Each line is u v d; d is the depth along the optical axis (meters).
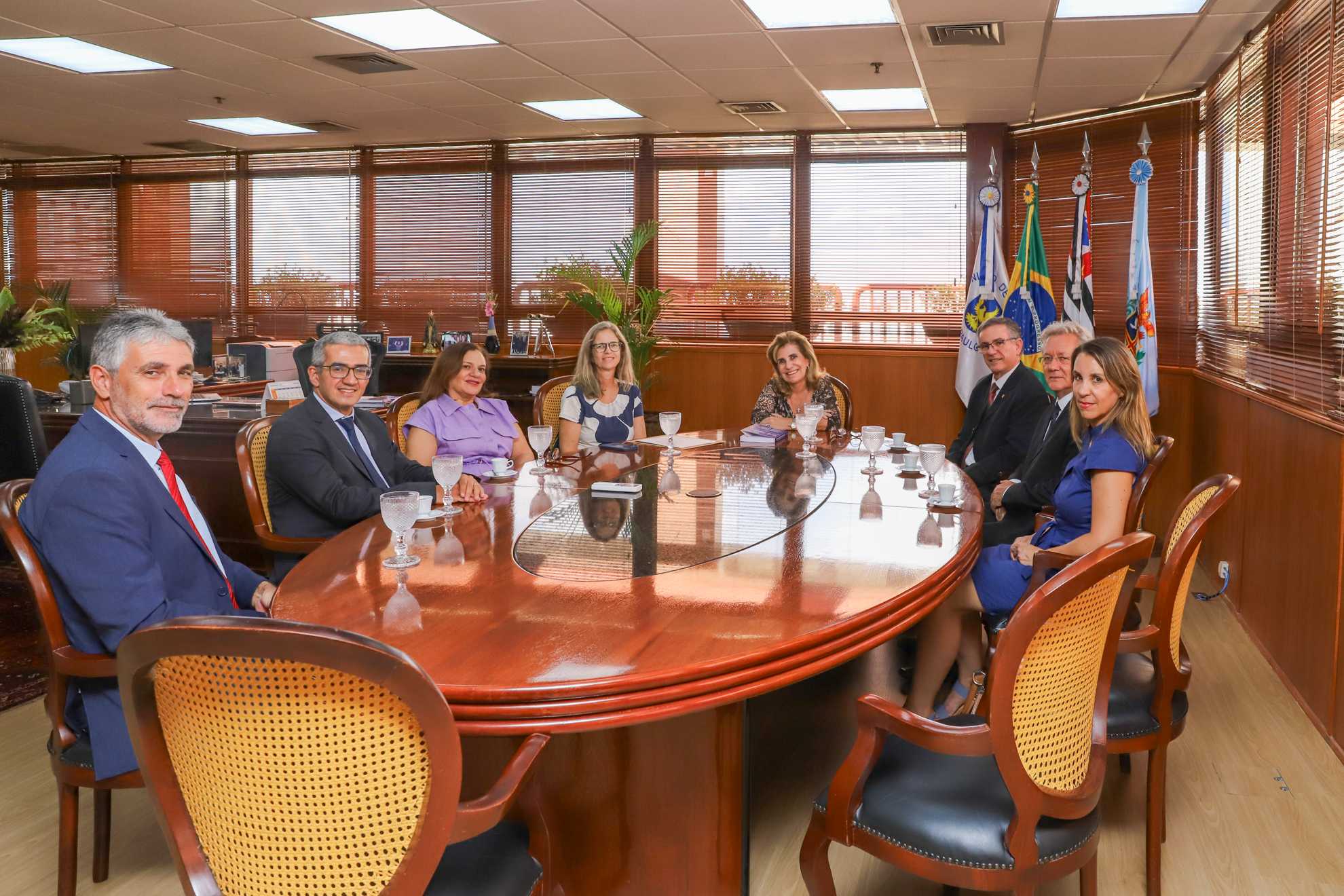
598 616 1.79
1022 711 1.51
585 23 4.67
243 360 6.14
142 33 4.94
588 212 7.49
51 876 2.24
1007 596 2.69
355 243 8.05
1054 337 3.43
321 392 3.17
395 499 2.09
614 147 7.38
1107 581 1.54
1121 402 2.63
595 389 4.30
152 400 2.01
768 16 4.54
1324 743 2.96
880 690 3.08
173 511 2.06
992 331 4.21
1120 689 2.09
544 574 2.08
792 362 4.75
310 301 8.20
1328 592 3.02
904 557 2.21
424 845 1.26
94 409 2.04
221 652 1.14
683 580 2.02
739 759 1.84
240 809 1.28
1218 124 5.16
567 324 7.62
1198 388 5.45
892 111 6.33
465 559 2.21
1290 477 3.52
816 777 2.71
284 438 3.04
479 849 1.54
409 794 1.26
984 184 6.70
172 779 1.31
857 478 3.28
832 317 7.04
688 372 7.24
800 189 7.05
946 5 4.31
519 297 7.70
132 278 8.65
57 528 1.83
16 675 3.52
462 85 5.89
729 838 1.85
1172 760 2.85
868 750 1.64
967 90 5.73
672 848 1.86
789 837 2.40
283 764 1.25
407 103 6.38
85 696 1.89
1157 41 4.71
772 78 5.61
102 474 1.86
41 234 8.85
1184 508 2.22
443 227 7.82
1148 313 5.39
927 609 2.02
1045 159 6.50
